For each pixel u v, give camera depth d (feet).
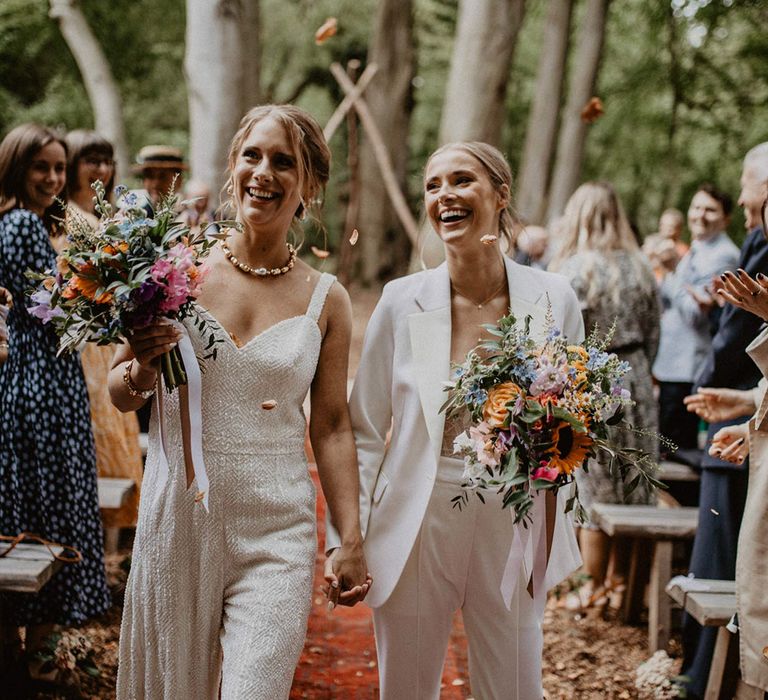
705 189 18.93
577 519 8.71
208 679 8.53
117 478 15.30
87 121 68.49
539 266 29.04
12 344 11.82
